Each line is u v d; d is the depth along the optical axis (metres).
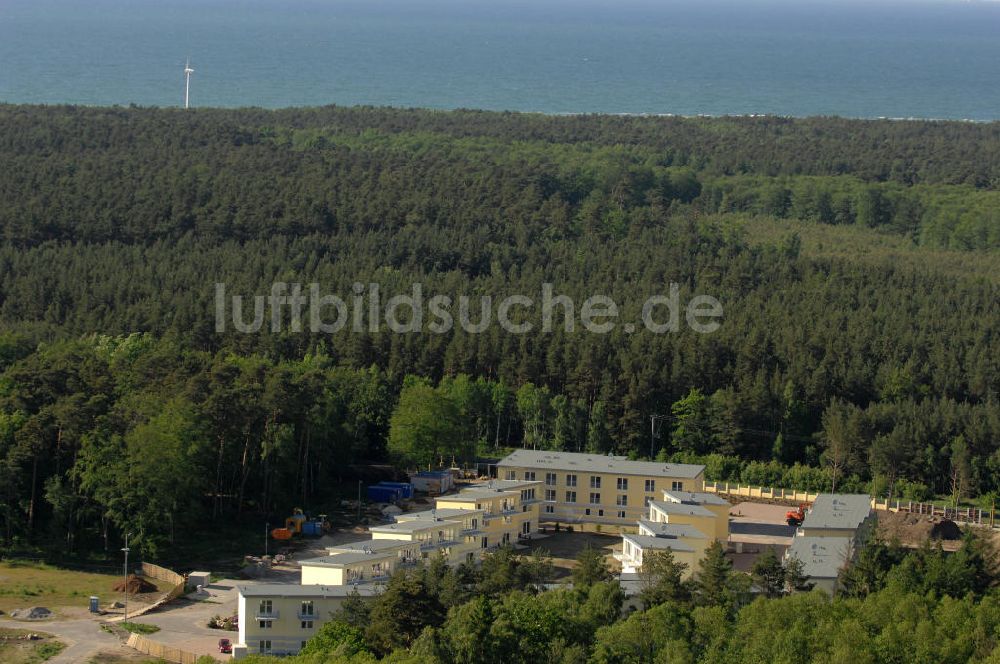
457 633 181.25
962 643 186.12
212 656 196.75
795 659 177.88
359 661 173.00
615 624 189.75
